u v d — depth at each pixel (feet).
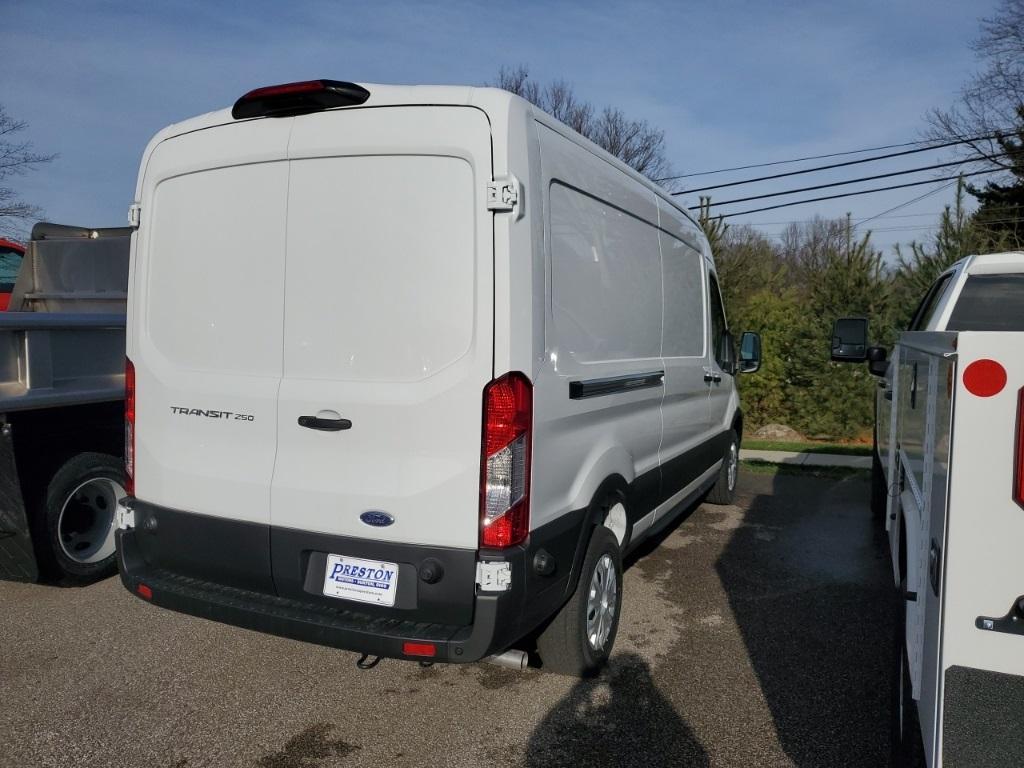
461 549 9.62
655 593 16.62
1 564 14.78
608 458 12.46
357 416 10.04
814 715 11.49
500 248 9.51
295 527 10.48
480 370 9.52
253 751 10.43
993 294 15.16
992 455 6.27
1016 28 71.00
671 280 16.34
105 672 12.53
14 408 13.67
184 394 11.32
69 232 21.03
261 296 10.80
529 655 12.71
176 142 11.53
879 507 22.82
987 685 6.42
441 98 9.79
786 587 17.08
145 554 11.98
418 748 10.55
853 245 40.63
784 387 40.06
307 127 10.43
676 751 10.52
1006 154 73.41
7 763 10.00
